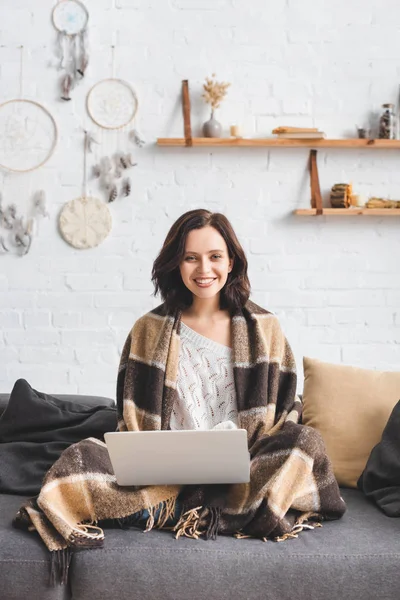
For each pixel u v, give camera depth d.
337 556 2.09
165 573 2.07
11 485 2.57
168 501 2.26
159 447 2.12
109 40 4.10
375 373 2.72
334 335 4.17
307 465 2.27
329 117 4.13
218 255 2.53
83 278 4.14
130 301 4.14
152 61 4.10
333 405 2.65
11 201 4.13
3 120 4.11
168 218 4.14
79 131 4.12
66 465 2.25
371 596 2.07
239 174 4.14
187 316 2.66
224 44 4.10
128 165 4.11
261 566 2.08
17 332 4.14
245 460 2.13
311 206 4.12
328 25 4.11
